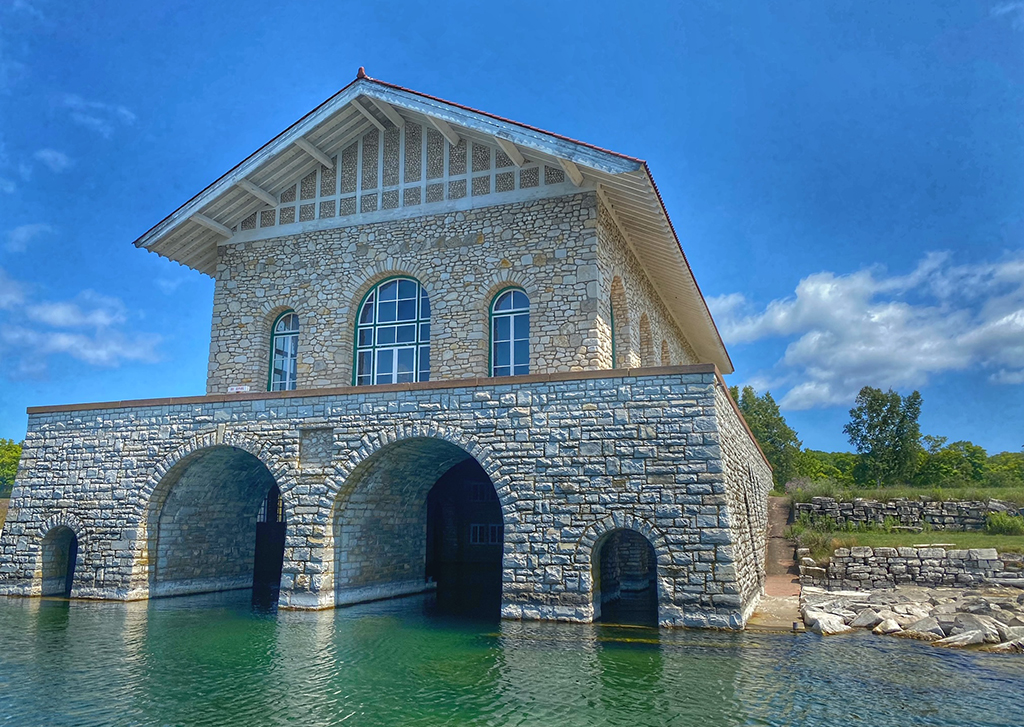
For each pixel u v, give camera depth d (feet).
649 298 78.84
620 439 46.88
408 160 67.87
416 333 65.62
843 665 36.70
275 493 76.43
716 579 43.62
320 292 68.08
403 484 61.36
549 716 28.78
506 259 62.44
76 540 65.46
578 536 46.68
